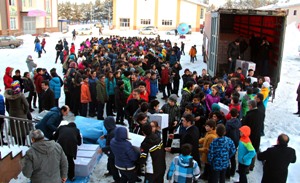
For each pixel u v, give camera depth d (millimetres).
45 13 47469
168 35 48219
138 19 55500
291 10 44688
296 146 8242
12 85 7398
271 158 5301
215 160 5559
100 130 7758
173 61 16750
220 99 8773
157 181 5172
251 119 6879
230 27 19703
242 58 16391
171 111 7258
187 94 8273
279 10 11953
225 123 6676
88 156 6762
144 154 5137
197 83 9812
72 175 6227
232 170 6727
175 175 5016
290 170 7059
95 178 6637
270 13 12000
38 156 4734
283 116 11055
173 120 7258
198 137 5996
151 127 5230
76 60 15719
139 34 48062
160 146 5215
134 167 5441
